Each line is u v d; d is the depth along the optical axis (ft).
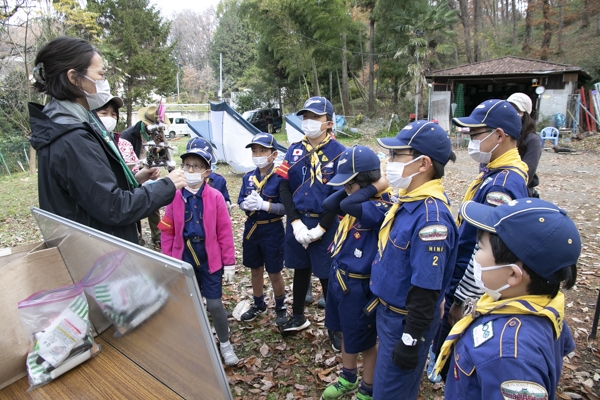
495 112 7.37
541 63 61.31
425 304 5.56
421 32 68.39
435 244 5.57
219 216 9.32
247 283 14.30
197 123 40.27
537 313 3.94
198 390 4.73
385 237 6.38
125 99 87.40
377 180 7.34
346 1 90.84
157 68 91.66
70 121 5.87
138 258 4.45
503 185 6.89
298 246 10.12
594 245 16.98
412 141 6.06
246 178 11.86
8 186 38.01
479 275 4.39
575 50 91.50
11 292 5.51
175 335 4.61
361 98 105.50
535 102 64.95
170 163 8.54
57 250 6.15
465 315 4.96
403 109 85.56
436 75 66.03
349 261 7.35
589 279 13.65
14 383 5.48
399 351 5.72
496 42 110.01
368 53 90.07
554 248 3.81
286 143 68.69
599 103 56.08
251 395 8.74
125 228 6.76
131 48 88.28
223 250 9.43
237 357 9.91
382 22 84.28
